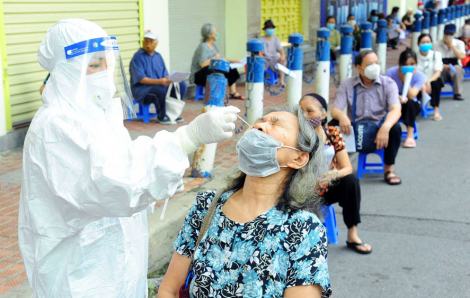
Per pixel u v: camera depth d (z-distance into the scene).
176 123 8.88
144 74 8.57
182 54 11.54
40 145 2.04
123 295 2.24
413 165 7.41
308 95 4.50
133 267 2.30
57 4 7.70
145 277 2.43
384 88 6.32
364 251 4.81
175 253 2.28
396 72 8.18
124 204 1.93
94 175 1.90
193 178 5.89
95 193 1.92
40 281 2.17
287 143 2.06
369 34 11.65
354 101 6.40
